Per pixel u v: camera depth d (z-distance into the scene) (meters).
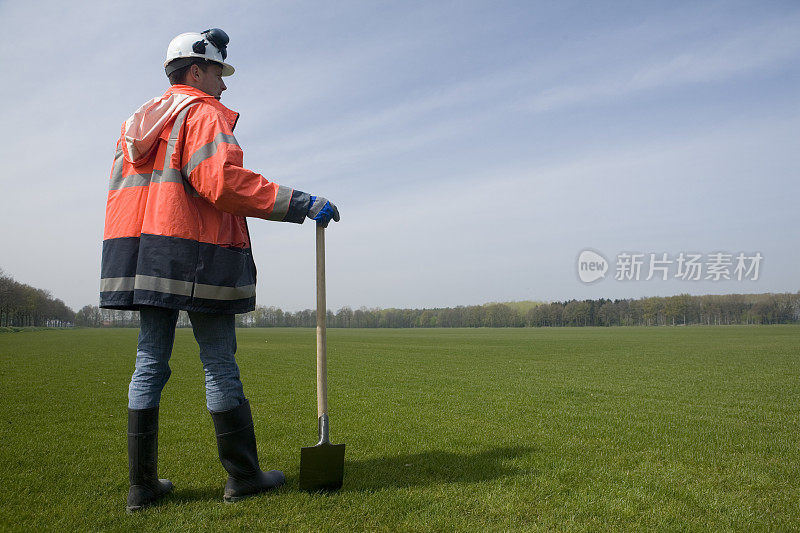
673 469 3.51
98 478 3.29
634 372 11.69
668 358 16.14
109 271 2.70
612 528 2.42
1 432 4.87
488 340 35.09
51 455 3.93
